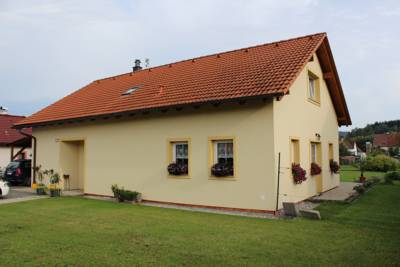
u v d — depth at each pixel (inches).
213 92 465.4
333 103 713.6
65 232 318.7
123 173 562.6
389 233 310.3
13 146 908.6
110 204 498.0
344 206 458.3
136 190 543.2
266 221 366.6
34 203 506.6
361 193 584.7
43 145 707.4
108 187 582.6
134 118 552.4
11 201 529.3
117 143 574.2
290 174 462.0
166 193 505.7
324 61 616.7
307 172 533.3
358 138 3538.4
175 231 321.1
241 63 548.4
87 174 614.9
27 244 277.7
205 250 260.4
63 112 676.1
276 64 484.4
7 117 1143.6
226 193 447.2
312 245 272.5
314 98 613.0
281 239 290.8
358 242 280.7
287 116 463.5
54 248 266.4
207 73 560.4
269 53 547.8
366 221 361.1
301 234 307.6
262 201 418.6
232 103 447.2
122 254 251.0
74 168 690.2
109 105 596.7
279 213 409.4
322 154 621.0
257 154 426.0
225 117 454.6
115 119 579.2
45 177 695.1
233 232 316.2
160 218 386.3
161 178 513.0
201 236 302.0
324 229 326.6
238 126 443.2
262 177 420.5
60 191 600.4
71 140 650.2
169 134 508.4
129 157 555.8
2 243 281.1
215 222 362.6
